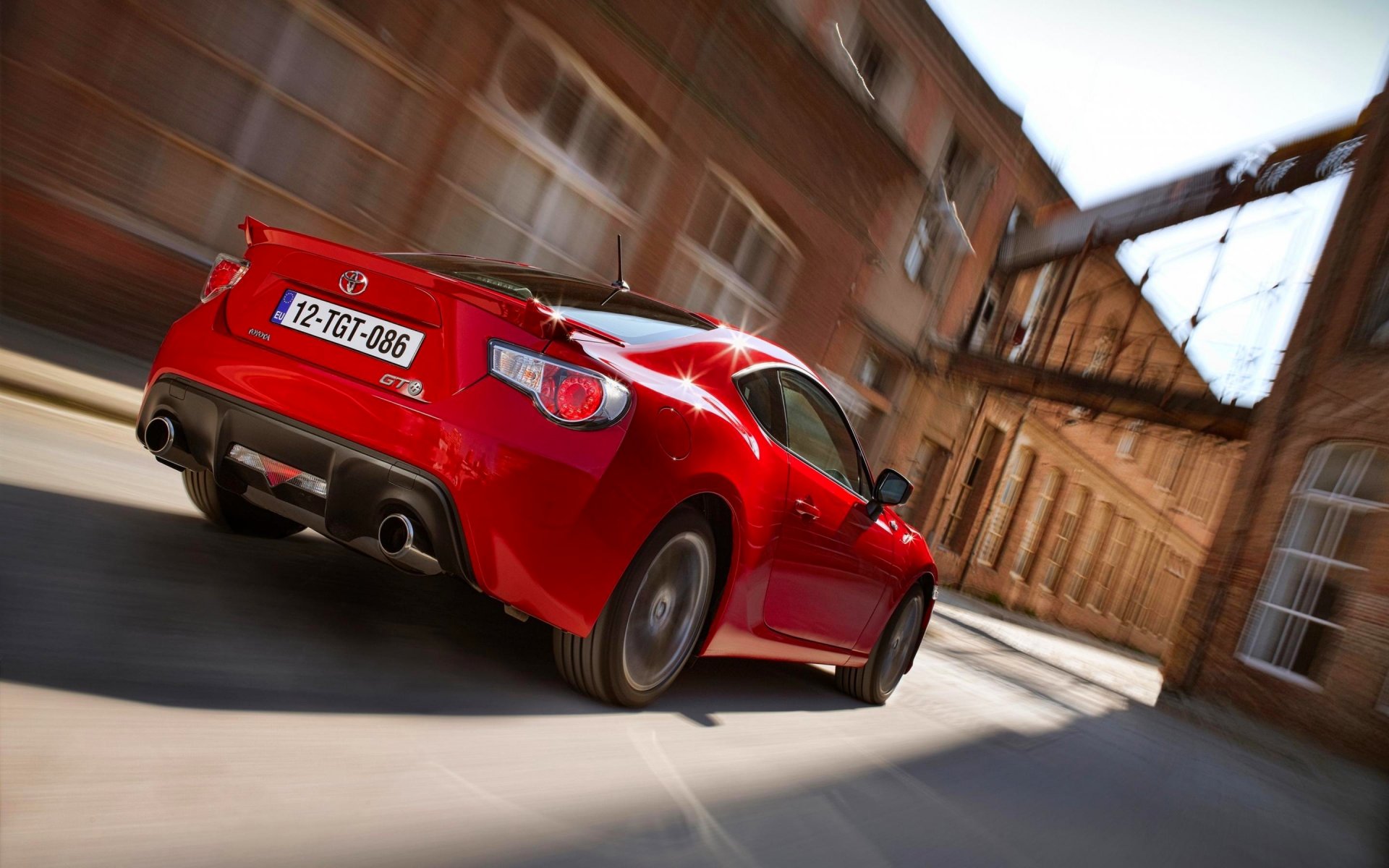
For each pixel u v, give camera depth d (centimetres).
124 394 564
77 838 138
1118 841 335
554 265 1082
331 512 238
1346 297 1248
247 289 265
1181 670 1234
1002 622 1722
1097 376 1642
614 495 237
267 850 150
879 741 373
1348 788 787
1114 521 2828
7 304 706
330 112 853
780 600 326
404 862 159
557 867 175
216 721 191
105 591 242
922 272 1755
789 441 328
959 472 2092
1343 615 1112
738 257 1334
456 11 909
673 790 235
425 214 935
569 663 271
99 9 721
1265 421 1288
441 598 339
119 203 756
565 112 1041
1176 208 1655
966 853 262
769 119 1277
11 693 176
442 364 232
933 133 1666
